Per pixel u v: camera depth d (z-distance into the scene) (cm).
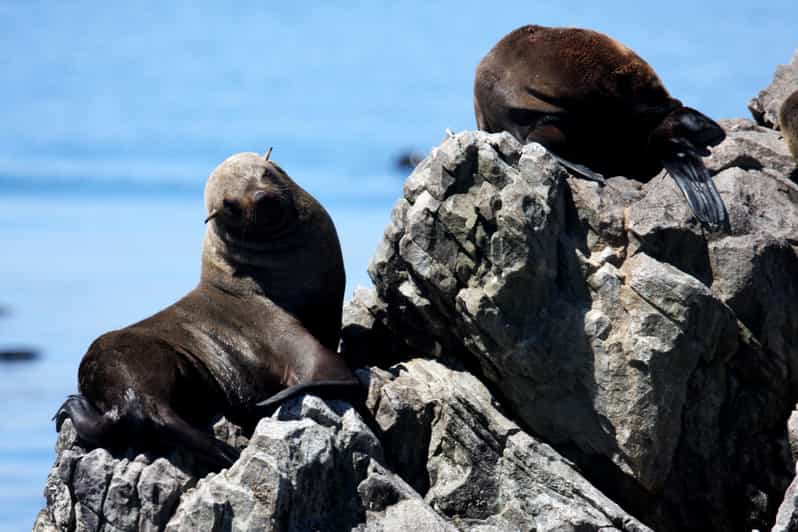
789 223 4097
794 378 4016
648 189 4191
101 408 4025
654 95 4434
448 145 4094
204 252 4472
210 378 4191
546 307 3969
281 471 3581
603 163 4503
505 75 4609
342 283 4472
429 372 4162
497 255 3953
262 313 4281
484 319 3969
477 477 3931
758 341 3981
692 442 3975
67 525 3872
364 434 3759
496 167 4016
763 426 4009
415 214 4097
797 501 3528
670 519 4003
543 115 4491
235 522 3569
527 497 3872
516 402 4028
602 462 3991
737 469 4000
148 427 3947
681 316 3850
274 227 4297
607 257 3972
